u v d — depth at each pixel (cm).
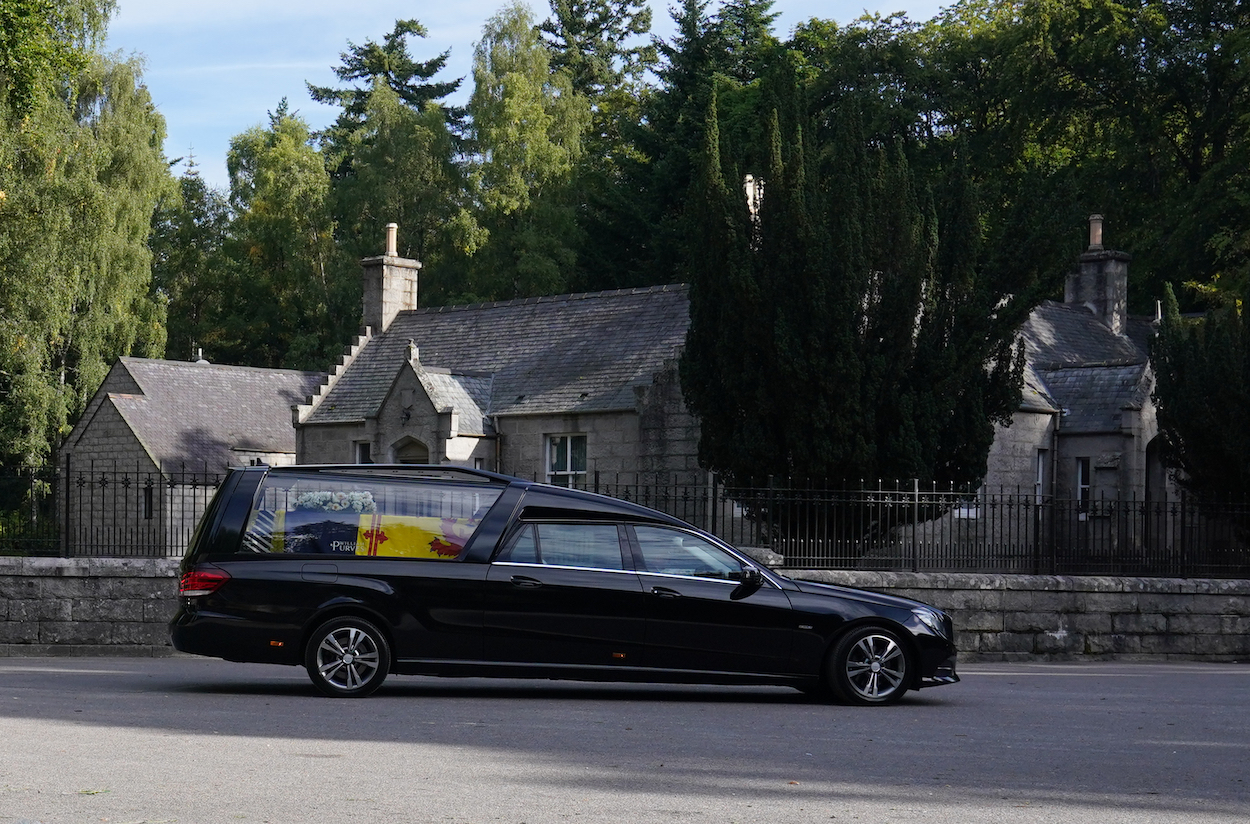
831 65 5000
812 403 2112
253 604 1229
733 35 5850
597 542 1262
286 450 4306
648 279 5422
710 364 2250
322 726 1017
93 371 4722
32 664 1555
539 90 6300
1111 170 4709
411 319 4062
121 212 4919
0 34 3612
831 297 2088
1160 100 4675
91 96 5016
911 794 786
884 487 2128
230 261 6538
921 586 1859
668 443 3005
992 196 4725
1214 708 1287
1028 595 1905
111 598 1725
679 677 1247
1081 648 1923
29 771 807
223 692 1255
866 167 2183
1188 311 4716
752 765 873
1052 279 2245
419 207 6091
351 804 725
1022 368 2328
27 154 4159
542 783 794
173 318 6619
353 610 1238
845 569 1859
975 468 2258
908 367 2164
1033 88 4681
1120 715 1208
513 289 5891
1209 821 729
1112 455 3181
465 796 751
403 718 1073
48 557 1728
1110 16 4509
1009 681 1555
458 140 6644
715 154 2219
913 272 2119
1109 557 2033
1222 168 4272
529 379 3475
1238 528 2142
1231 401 2238
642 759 888
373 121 6372
